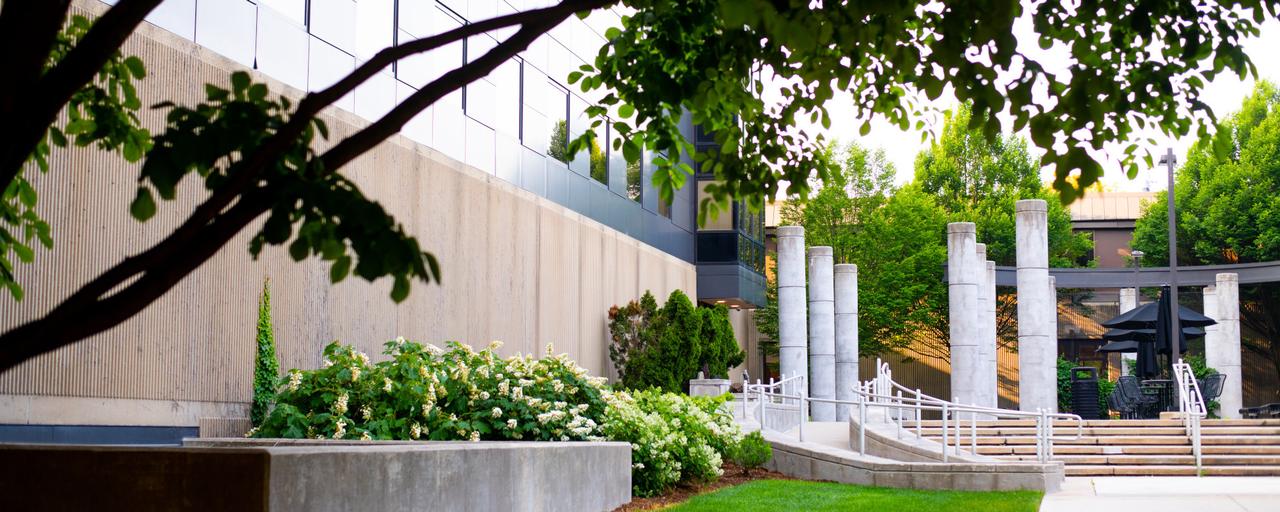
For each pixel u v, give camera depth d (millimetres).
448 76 4496
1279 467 19391
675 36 6848
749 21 3586
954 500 13180
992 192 52594
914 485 15523
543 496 10188
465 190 18484
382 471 7250
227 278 12992
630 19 7164
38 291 10539
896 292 47688
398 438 12992
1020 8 5227
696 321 24297
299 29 14992
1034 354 27016
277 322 13797
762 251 37438
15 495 6086
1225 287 35844
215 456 6066
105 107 5762
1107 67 6738
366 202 3812
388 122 4418
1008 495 14031
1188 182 54406
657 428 14211
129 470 6078
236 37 13695
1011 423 22453
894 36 5453
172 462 6078
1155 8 6328
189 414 12297
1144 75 6527
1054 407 28047
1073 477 18391
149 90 11875
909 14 5961
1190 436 20891
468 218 18531
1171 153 31547
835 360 33562
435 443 9297
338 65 15844
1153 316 27828
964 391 28266
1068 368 38875
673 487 14617
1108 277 36531
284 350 13922
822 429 24969
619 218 26859
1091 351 54281
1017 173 53125
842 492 14078
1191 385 26078
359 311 15484
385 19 17203
